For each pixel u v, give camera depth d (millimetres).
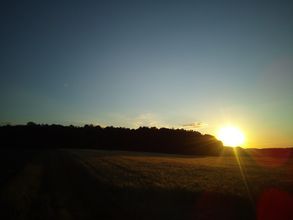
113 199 19172
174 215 16016
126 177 29281
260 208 18031
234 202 19453
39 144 133375
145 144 134000
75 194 21000
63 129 141375
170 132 140500
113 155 74188
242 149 138750
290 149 127562
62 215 15273
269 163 65000
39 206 17188
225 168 46188
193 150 129000
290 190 24125
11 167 39844
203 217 15867
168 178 29422
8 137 135875
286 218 16375
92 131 141875
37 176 30734
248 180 30031
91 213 15812
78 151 92000
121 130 143500
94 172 33875
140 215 15625
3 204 17500
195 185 24625
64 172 34938
